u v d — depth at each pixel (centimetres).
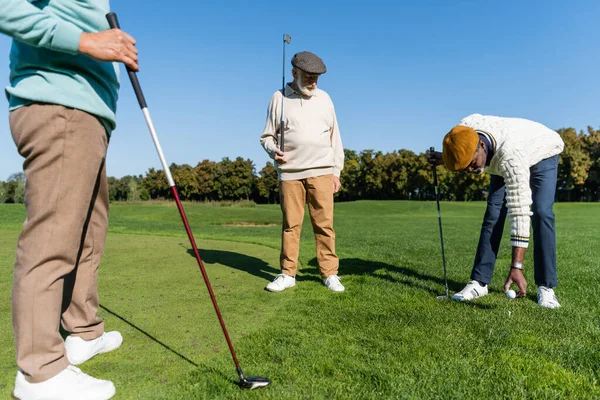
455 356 229
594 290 377
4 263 444
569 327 275
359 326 276
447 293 361
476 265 365
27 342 171
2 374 201
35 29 165
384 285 397
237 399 183
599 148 5491
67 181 179
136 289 358
